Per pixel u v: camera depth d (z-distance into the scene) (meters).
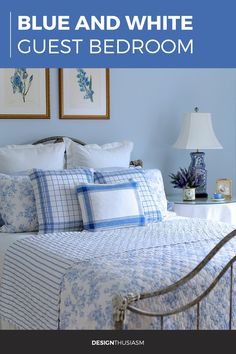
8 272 2.98
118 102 4.53
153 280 2.32
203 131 4.57
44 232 3.38
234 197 4.98
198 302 2.24
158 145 4.75
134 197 3.53
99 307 2.26
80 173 3.62
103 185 3.49
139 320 2.19
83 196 3.43
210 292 2.39
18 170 3.76
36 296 2.68
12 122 4.09
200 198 4.61
